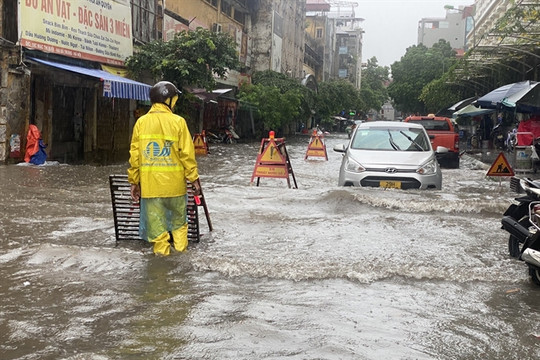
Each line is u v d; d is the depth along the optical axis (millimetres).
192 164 5805
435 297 4660
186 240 5949
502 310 4379
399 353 3463
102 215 7910
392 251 6230
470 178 16109
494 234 7348
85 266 5234
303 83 58219
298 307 4289
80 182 11602
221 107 38906
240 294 4578
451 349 3572
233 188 11125
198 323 3877
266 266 5266
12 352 3352
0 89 14516
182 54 24172
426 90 48000
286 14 58438
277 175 12461
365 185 10836
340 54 106125
